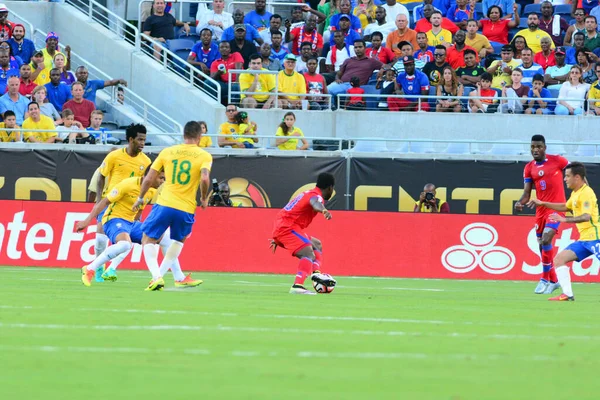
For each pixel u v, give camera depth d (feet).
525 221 179.11
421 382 50.52
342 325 77.41
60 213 175.22
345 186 191.11
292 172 189.88
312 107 211.82
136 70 230.68
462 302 111.55
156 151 191.21
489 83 216.95
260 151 191.52
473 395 46.98
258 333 69.92
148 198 118.62
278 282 145.79
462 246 178.70
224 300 101.24
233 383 48.91
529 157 194.70
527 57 227.61
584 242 118.01
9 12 244.42
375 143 205.46
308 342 65.46
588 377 53.52
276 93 206.80
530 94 218.79
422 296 121.80
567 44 241.96
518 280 177.58
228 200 186.91
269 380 49.98
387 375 52.44
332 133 209.26
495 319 88.28
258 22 239.50
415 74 214.07
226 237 177.47
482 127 211.00
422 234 179.01
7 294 101.71
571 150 211.41
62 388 46.62
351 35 233.14
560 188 136.26
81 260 174.29
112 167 119.34
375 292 128.06
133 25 251.19
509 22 246.88
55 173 187.93
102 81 216.95
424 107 213.66
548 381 51.85
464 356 60.64
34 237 174.60
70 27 245.45
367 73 223.10
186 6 257.75
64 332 67.31
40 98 203.82
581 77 223.51
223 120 208.64
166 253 118.11
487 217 179.11
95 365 53.57
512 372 54.70
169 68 228.02
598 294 140.56
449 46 228.22
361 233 178.70
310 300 105.70
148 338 65.36
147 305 91.15
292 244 115.85
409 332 73.67
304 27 233.96
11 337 63.98
